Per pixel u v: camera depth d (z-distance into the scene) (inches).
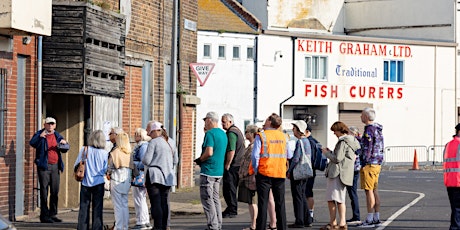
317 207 1033.5
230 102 2228.1
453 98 2561.5
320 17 2605.8
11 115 832.3
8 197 828.0
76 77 885.8
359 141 828.0
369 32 2652.6
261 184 718.5
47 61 887.1
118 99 1056.2
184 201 1067.9
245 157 764.6
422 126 2514.8
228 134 883.4
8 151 826.8
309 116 2377.0
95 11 911.0
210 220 755.4
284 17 2534.5
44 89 887.1
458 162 711.7
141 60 1128.2
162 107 1211.2
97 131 727.1
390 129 2465.6
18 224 800.9
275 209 727.1
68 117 968.3
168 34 1227.2
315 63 2363.4
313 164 831.7
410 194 1210.0
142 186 781.3
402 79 2485.2
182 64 1285.7
